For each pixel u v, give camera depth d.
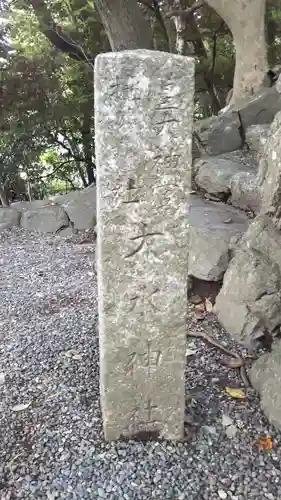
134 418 2.00
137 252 1.78
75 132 8.59
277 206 3.13
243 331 2.79
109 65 1.61
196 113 9.26
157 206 1.75
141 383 1.95
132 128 1.67
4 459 1.96
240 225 3.64
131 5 5.83
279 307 2.76
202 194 4.67
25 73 7.05
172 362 1.93
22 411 2.24
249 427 2.09
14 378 2.52
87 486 1.81
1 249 4.95
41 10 6.91
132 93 1.64
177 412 2.00
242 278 2.91
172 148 1.70
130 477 1.84
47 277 4.14
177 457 1.93
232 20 5.68
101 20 6.69
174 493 1.78
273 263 2.89
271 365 2.32
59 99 7.46
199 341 2.83
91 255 4.71
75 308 3.43
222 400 2.28
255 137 5.10
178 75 1.64
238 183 4.15
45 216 5.51
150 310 1.85
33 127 7.36
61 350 2.79
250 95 5.70
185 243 1.80
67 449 1.98
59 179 9.67
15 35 7.45
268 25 7.90
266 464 1.90
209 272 3.18
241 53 5.73
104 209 1.73
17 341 2.92
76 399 2.31
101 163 1.69
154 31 8.27
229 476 1.85
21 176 7.91
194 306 3.22
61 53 7.63
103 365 1.92
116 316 1.84
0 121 7.14
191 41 8.26
